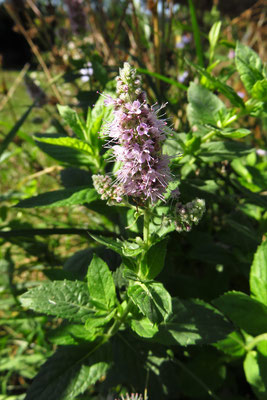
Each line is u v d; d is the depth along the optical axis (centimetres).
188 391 15
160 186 10
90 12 27
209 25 30
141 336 12
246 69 14
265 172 18
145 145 9
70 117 15
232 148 15
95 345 13
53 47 26
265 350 14
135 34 22
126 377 13
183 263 20
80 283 12
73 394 12
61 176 17
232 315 14
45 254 21
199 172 19
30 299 12
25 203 13
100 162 15
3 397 17
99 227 22
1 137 33
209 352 16
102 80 18
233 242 18
